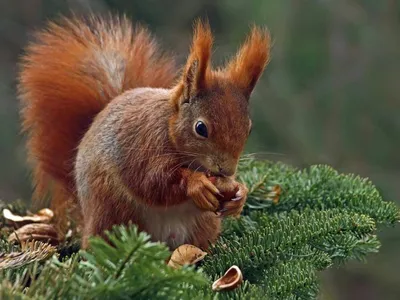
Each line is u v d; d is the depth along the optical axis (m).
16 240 3.00
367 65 4.04
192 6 4.20
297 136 3.90
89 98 3.05
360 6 4.07
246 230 2.99
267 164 3.11
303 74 3.98
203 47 2.93
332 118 3.98
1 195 3.84
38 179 3.07
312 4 3.97
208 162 2.93
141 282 2.79
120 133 2.96
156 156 2.94
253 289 2.86
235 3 4.04
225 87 2.94
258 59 2.96
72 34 3.09
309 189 3.04
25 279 2.87
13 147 3.92
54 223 3.04
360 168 3.97
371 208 3.02
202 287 2.87
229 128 2.92
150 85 3.06
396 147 4.02
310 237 2.94
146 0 4.16
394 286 4.26
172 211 2.96
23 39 4.14
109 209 2.96
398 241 4.09
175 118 2.94
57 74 3.06
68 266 2.83
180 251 2.93
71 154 3.04
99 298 2.79
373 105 4.03
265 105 3.92
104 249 2.78
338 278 4.28
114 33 3.09
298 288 2.89
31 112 3.06
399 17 4.10
